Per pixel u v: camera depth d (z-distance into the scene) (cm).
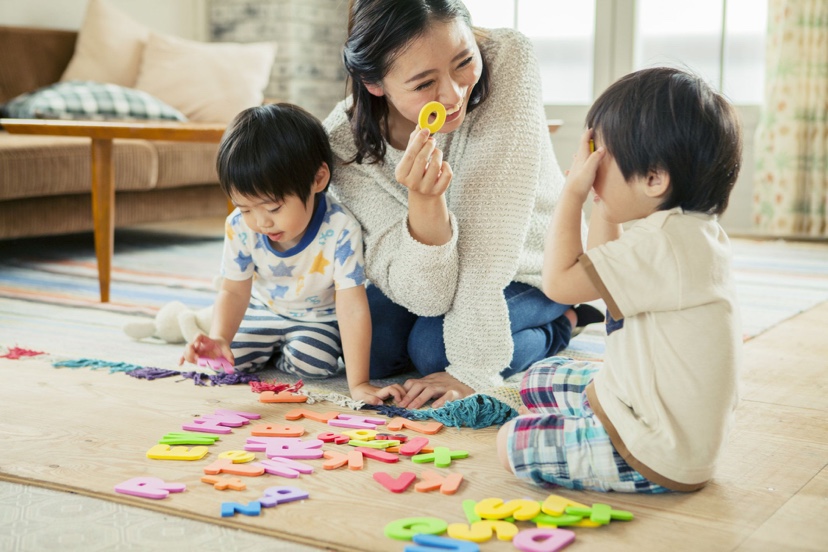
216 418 126
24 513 96
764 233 353
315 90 422
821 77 343
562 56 408
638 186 99
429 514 96
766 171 356
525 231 141
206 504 97
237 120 136
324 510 96
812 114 347
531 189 141
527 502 96
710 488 104
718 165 96
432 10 121
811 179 350
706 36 381
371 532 91
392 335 153
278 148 132
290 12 401
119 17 350
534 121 143
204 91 344
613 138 99
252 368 155
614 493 102
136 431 122
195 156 306
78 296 225
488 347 139
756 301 226
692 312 97
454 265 138
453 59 123
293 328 153
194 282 246
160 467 108
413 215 132
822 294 236
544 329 157
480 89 140
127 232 356
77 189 271
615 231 109
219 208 326
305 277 147
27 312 204
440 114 122
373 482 104
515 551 87
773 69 350
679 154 95
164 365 158
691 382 97
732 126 97
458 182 144
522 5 412
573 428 102
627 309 98
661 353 98
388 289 145
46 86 337
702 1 380
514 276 150
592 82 403
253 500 98
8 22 340
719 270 98
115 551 87
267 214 135
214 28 422
